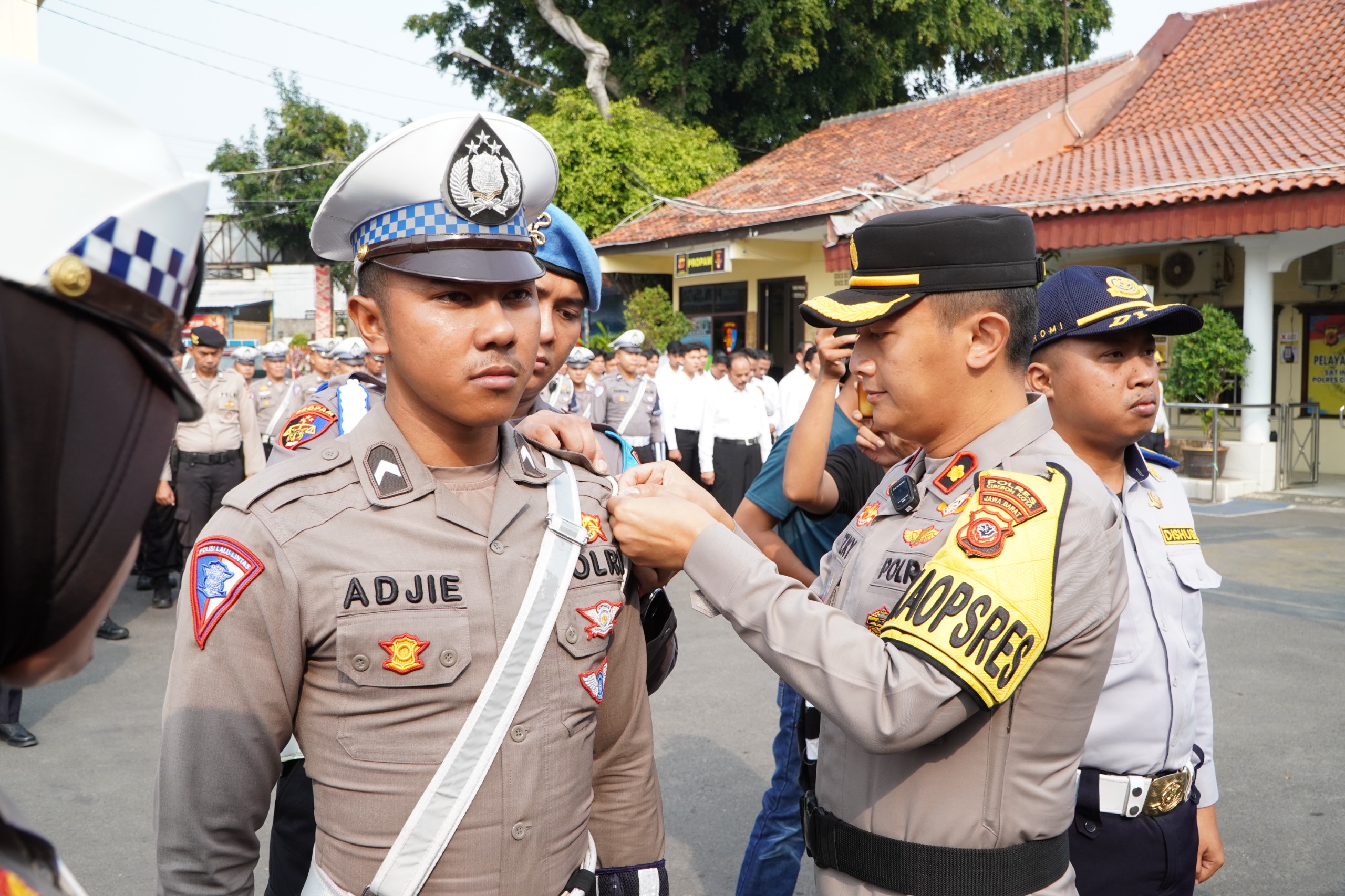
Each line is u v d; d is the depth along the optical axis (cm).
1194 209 1045
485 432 140
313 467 132
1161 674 198
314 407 205
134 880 331
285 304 3384
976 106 1708
